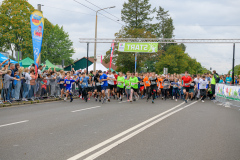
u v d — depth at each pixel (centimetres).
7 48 4350
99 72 1478
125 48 2631
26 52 4241
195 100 1900
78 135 637
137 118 921
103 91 1463
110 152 497
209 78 2117
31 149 509
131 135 645
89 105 1345
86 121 839
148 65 6825
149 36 4956
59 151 498
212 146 556
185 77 1655
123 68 5341
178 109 1245
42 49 4791
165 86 1841
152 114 1036
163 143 572
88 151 500
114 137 620
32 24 1506
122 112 1079
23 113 1008
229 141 605
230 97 1516
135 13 5509
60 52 6750
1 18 4100
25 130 687
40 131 677
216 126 799
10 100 1301
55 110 1113
